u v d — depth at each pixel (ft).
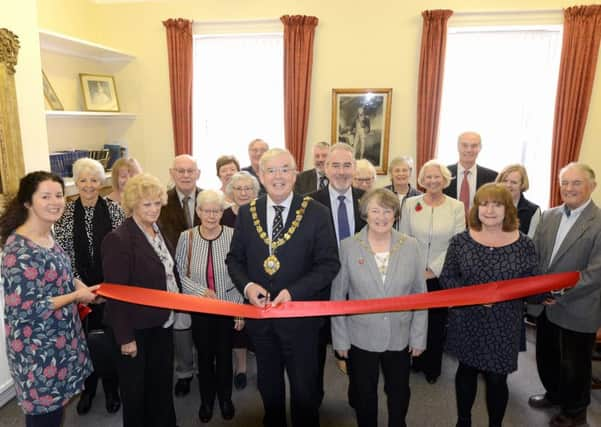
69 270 5.82
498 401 6.46
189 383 9.00
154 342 6.61
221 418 8.04
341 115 14.65
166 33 14.98
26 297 5.18
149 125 15.93
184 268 7.63
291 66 14.28
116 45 15.48
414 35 13.91
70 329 5.73
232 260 6.55
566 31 12.89
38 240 5.49
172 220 9.00
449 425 7.89
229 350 7.87
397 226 8.93
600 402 8.57
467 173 10.61
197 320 7.60
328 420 7.99
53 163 12.49
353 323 6.31
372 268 6.22
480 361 6.32
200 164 16.01
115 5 15.24
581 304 7.06
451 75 14.23
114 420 7.97
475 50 14.01
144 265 6.22
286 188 5.99
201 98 15.56
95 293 5.76
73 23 14.35
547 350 8.14
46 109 12.41
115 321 6.01
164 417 6.80
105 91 15.03
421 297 6.16
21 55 8.52
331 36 14.32
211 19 14.78
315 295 6.55
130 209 6.26
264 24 14.65
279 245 6.07
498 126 14.34
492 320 6.24
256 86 15.28
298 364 6.23
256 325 6.36
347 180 7.54
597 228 6.89
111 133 16.12
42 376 5.39
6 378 8.33
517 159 14.44
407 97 14.33
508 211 6.26
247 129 15.58
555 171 13.73
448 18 13.43
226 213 8.99
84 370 5.98
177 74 15.01
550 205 13.97
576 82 13.05
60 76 13.67
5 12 8.11
